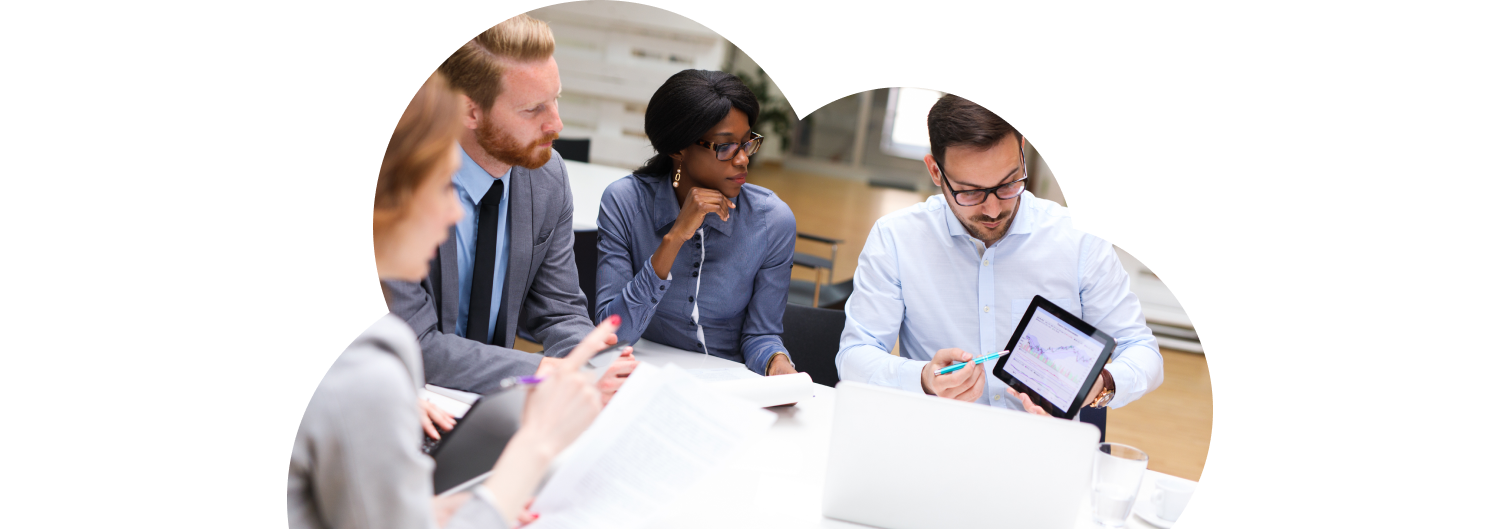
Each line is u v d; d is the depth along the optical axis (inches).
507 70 65.7
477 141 68.2
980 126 69.5
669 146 79.6
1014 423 48.8
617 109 296.5
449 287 69.6
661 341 87.2
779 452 60.0
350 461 39.5
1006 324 79.8
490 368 65.2
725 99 76.5
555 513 45.4
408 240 46.7
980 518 50.7
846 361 76.5
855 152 414.9
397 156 45.1
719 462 47.6
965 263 79.7
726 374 74.2
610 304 80.4
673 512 50.4
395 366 40.4
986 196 72.5
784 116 376.5
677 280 84.4
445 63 63.9
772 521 50.7
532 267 76.0
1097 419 79.3
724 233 83.4
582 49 294.7
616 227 85.0
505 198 72.2
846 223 286.4
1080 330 61.4
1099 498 52.4
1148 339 77.4
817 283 137.6
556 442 44.2
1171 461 120.9
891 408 50.0
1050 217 79.3
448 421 58.6
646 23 290.7
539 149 69.6
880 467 50.6
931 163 74.8
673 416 48.9
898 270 80.8
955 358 67.2
